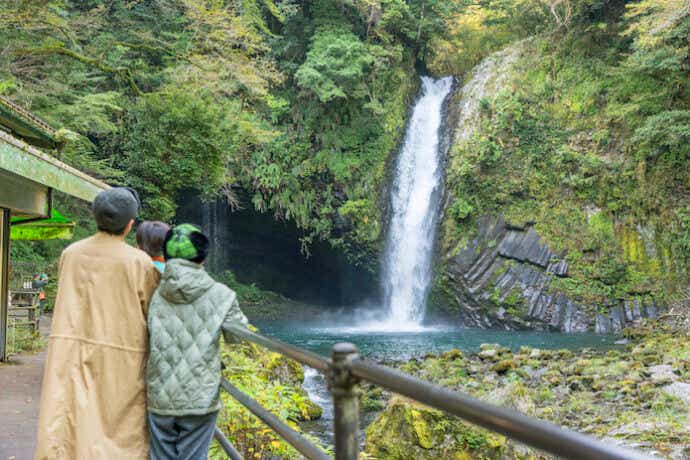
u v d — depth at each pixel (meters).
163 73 22.62
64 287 2.91
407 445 7.23
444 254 29.61
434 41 38.56
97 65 20.02
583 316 26.47
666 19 23.78
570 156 28.14
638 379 11.94
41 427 2.71
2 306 9.85
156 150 23.25
